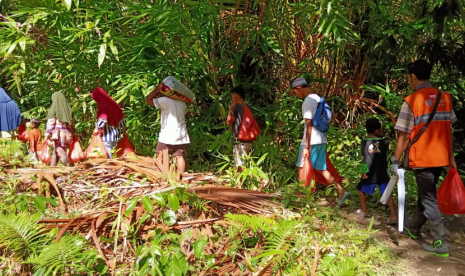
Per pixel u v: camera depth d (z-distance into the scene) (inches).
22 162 208.7
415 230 162.4
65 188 179.8
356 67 247.1
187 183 177.9
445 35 202.8
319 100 187.3
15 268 131.5
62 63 249.0
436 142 145.3
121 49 237.3
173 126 203.5
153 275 122.3
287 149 249.6
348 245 150.9
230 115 216.1
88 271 129.6
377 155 178.7
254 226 138.5
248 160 213.8
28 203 165.5
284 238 139.1
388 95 225.9
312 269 131.5
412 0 193.5
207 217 158.6
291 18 239.8
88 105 268.8
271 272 132.6
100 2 223.8
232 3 224.5
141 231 148.4
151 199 155.0
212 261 130.7
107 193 171.5
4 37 206.5
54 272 122.3
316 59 260.5
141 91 237.0
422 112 145.8
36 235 140.5
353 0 213.9
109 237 146.9
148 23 207.3
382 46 230.1
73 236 140.6
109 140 218.2
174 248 135.4
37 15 205.5
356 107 256.7
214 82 252.8
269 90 252.1
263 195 171.5
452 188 150.3
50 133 219.0
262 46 234.5
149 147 257.8
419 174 149.4
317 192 213.0
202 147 247.0
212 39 251.9
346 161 238.5
